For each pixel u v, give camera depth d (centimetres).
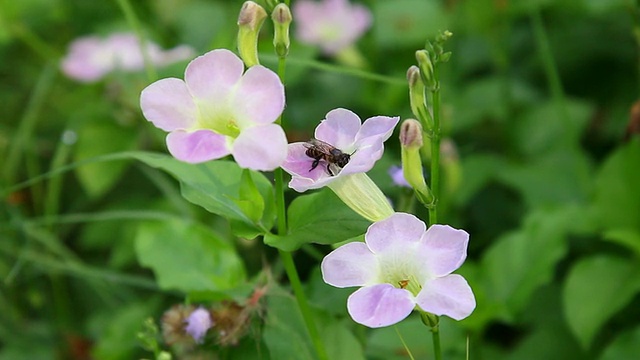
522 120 81
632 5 66
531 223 64
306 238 52
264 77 49
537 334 66
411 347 61
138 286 73
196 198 53
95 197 81
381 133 50
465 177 74
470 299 48
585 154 78
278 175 52
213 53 50
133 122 79
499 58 83
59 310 74
